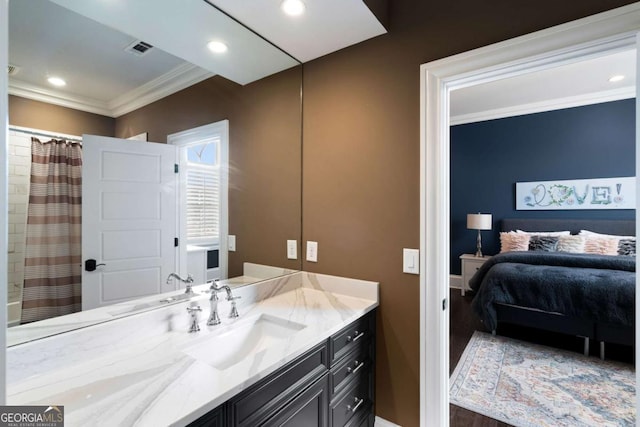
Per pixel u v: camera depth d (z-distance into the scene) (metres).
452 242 5.22
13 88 0.97
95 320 1.12
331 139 1.90
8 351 0.91
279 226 1.93
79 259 1.10
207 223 1.57
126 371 1.00
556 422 1.86
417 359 1.62
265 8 1.45
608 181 4.07
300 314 1.52
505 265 3.26
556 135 4.38
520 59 1.35
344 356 1.46
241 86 1.72
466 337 3.13
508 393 2.16
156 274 1.34
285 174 1.95
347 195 1.84
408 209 1.64
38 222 1.01
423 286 1.59
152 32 1.35
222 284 1.63
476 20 1.46
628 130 3.95
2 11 0.56
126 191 1.26
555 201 4.41
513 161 4.71
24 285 0.97
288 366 1.13
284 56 1.91
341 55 1.86
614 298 2.48
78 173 1.12
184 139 1.48
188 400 0.84
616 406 1.99
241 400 0.95
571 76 3.50
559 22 1.27
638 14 1.12
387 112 1.70
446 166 1.59
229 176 1.69
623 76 3.51
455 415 1.95
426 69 1.56
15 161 0.97
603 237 3.81
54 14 1.07
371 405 1.71
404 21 1.64
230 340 1.36
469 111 4.81
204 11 1.43
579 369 2.46
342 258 1.87
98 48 1.18
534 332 3.23
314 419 1.26
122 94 1.25
